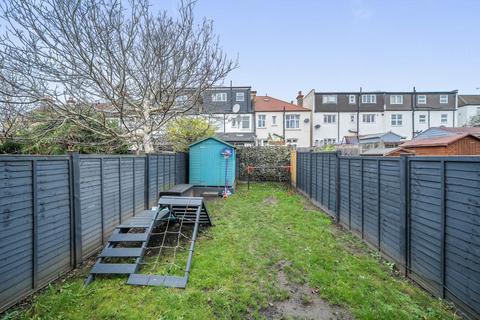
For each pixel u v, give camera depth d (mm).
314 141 27078
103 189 4676
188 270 3625
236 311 2850
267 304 2998
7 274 2701
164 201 5109
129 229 4684
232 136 24703
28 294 2969
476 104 30453
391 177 4035
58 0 5949
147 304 2934
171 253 4406
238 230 5648
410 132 27312
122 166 5445
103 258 3943
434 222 3064
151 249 4594
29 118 6969
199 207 5027
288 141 26672
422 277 3289
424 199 3256
